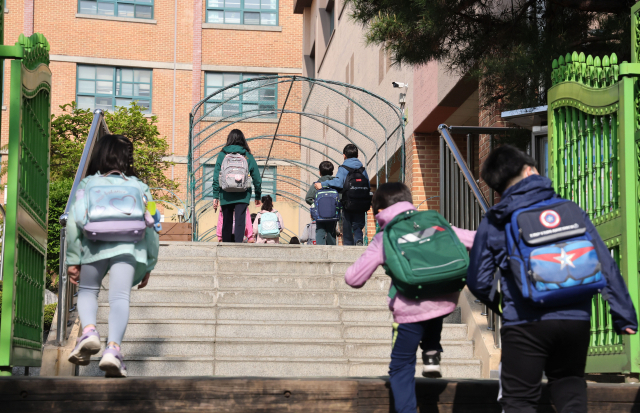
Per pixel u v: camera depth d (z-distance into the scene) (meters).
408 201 3.45
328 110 20.02
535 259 2.72
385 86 16.14
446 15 5.88
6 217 4.30
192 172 11.50
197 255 7.47
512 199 2.91
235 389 3.53
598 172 4.54
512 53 6.06
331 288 6.92
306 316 6.35
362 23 6.55
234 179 8.16
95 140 6.50
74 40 27.30
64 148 20.20
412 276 3.10
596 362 4.41
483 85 6.66
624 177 4.17
